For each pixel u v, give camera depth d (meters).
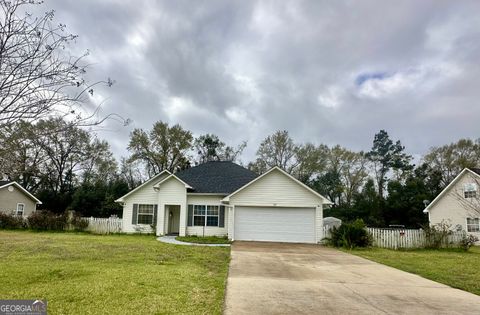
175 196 22.27
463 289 8.15
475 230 24.56
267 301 6.48
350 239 17.25
